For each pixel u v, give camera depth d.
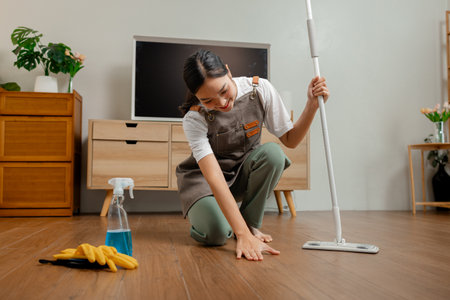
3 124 2.73
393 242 1.59
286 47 3.48
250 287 0.88
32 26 3.15
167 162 2.90
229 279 0.96
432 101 3.71
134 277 0.98
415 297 0.81
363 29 3.61
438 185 3.48
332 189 1.40
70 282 0.93
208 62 1.13
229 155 1.53
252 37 3.44
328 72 3.54
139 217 2.72
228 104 1.22
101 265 1.06
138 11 3.28
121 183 1.17
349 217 2.78
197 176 1.55
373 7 3.64
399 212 3.28
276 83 3.45
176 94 3.14
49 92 2.81
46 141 2.76
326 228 2.08
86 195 3.12
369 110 3.58
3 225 2.21
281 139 1.57
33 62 2.87
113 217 1.15
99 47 3.22
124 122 2.85
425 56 3.71
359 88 3.58
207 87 1.14
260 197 1.53
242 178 1.58
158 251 1.35
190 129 1.38
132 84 3.08
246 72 3.22
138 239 1.65
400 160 3.61
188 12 3.35
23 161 2.74
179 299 0.79
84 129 3.18
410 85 3.67
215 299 0.79
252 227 1.58
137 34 3.27
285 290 0.86
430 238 1.71
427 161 3.67
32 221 2.44
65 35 3.19
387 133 3.60
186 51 3.16
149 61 3.12
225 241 1.48
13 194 2.72
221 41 3.19
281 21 3.48
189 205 1.48
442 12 3.77
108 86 3.22
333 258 1.22
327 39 3.55
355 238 1.71
